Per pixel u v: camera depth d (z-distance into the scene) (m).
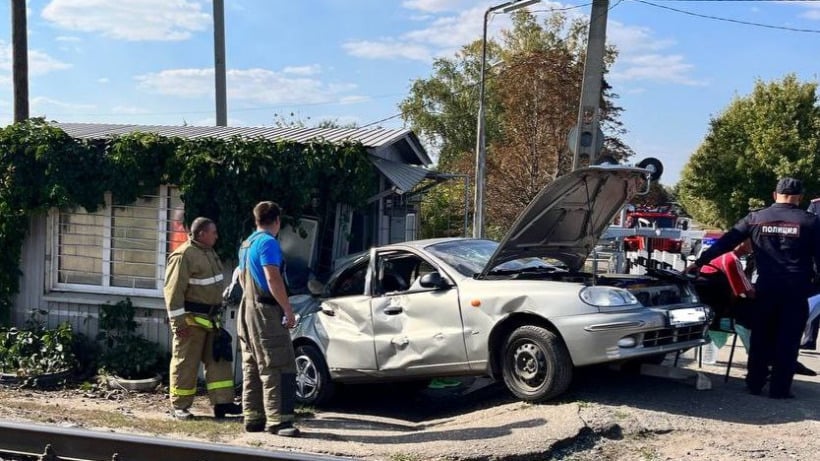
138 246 9.85
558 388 6.32
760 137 43.06
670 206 26.20
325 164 8.99
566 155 30.48
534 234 7.01
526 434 5.75
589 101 13.09
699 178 45.56
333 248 9.28
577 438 5.68
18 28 14.52
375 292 7.52
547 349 6.33
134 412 7.65
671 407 6.34
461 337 6.80
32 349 9.38
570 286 6.43
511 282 6.72
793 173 41.44
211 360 7.24
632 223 21.97
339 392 8.30
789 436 5.70
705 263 7.02
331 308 7.77
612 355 6.12
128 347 9.40
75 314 9.96
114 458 5.30
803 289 6.55
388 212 11.12
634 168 6.71
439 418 7.23
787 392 6.68
